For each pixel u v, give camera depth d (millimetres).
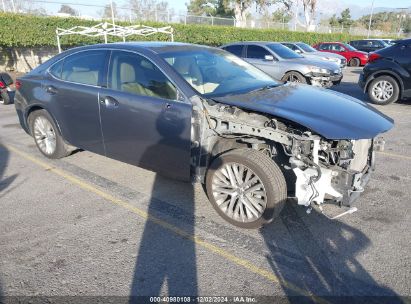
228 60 4422
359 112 3340
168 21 23859
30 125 5238
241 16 40812
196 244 3170
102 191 4199
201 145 3438
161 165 3781
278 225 3467
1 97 9664
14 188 4281
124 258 2979
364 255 3008
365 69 9469
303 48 16781
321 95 3775
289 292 2609
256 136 3348
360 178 3074
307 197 3094
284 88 4031
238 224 3414
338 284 2684
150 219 3584
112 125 4047
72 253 3043
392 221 3531
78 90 4309
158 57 3754
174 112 3477
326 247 3119
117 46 4117
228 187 3432
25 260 2955
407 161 5156
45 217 3621
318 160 3125
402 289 2629
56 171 4781
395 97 9062
